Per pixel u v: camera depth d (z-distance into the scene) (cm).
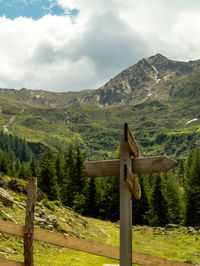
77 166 8381
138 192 727
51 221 2884
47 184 7194
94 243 747
